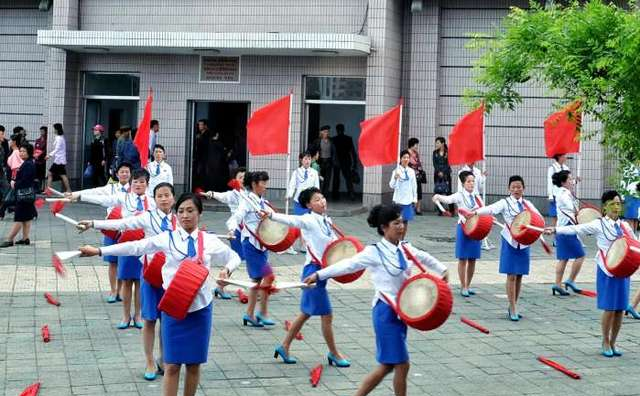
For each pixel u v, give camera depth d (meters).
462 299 12.59
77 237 16.83
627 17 7.38
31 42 24.31
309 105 22.44
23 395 7.61
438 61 22.19
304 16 21.83
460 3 22.06
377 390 8.24
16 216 15.59
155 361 8.60
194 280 6.80
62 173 22.27
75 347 9.40
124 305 10.25
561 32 7.73
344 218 20.20
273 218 8.98
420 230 18.91
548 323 11.19
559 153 14.95
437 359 9.39
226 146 22.73
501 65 8.28
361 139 13.48
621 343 10.32
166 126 22.69
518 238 10.93
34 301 11.55
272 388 8.22
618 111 7.47
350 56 21.72
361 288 13.05
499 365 9.21
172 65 22.64
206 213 20.80
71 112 23.17
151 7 22.55
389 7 21.33
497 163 22.11
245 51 21.53
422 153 22.28
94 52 22.88
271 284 7.26
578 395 8.23
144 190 10.54
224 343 9.80
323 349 9.63
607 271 9.55
